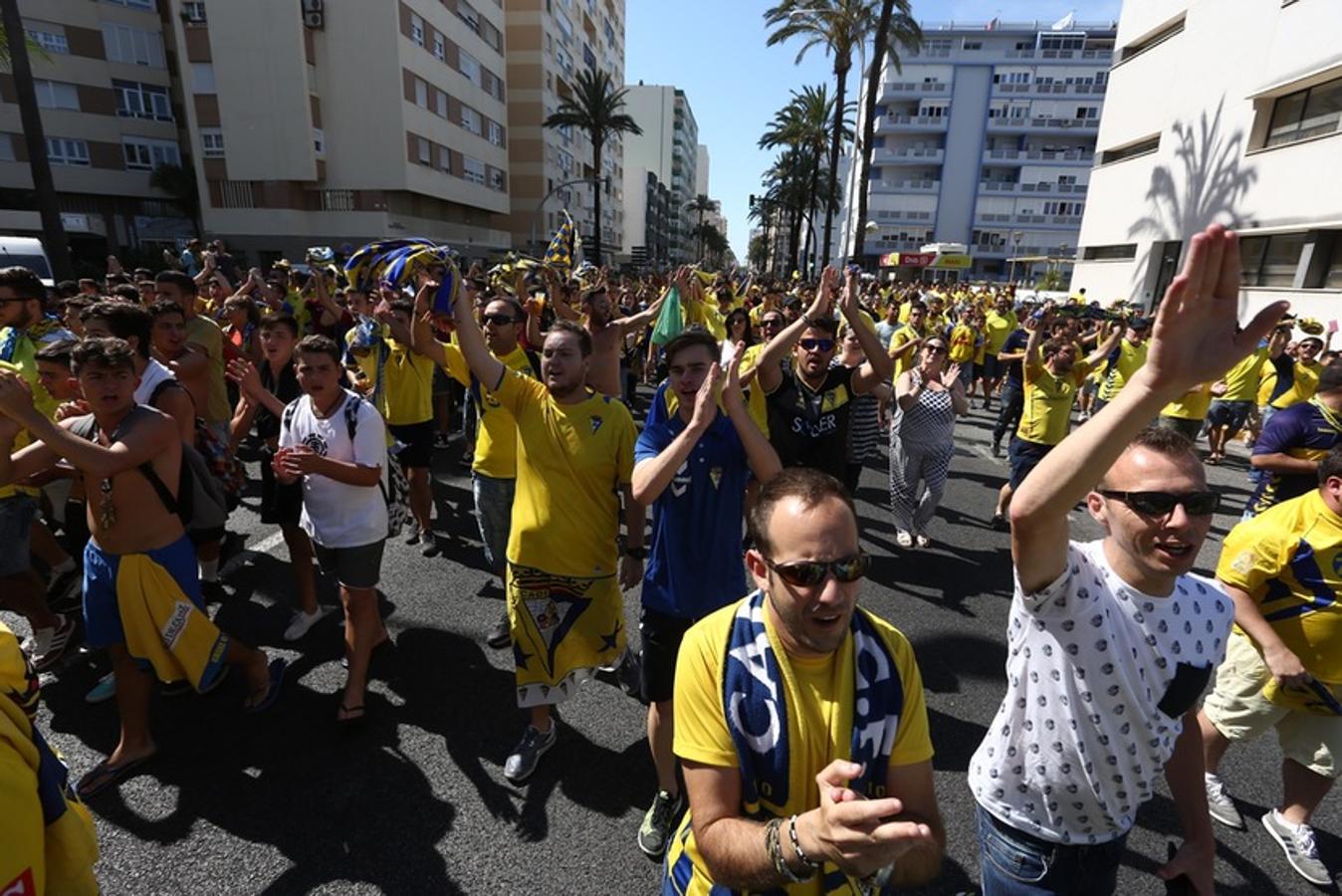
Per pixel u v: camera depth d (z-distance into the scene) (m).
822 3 26.41
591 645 2.87
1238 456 9.71
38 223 33.72
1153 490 1.49
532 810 2.71
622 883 2.40
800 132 43.81
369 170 34.00
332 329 8.59
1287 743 2.51
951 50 63.72
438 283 2.82
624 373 9.74
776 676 1.32
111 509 2.64
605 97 42.38
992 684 3.69
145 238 37.50
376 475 3.15
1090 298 23.72
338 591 4.47
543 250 51.34
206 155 32.97
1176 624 1.60
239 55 31.73
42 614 3.54
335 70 32.97
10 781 1.28
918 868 1.30
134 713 2.80
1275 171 15.41
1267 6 15.83
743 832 1.23
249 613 4.18
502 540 4.19
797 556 1.25
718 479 2.51
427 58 35.91
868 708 1.31
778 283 26.73
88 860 1.50
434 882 2.37
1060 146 62.31
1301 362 7.48
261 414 5.68
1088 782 1.64
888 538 5.88
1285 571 2.30
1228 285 1.06
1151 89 20.98
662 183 112.75
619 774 2.94
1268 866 2.52
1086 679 1.58
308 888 2.33
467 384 4.09
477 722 3.23
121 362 2.57
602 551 2.87
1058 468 1.30
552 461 2.78
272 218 33.41
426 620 4.17
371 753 2.99
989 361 12.84
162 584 2.73
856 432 5.48
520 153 50.53
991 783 1.82
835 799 1.07
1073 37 60.78
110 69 36.06
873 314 14.47
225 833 2.54
